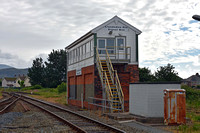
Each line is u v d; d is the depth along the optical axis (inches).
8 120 536.1
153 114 548.4
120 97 739.4
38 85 3260.3
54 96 1765.5
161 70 1152.8
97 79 797.2
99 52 823.1
